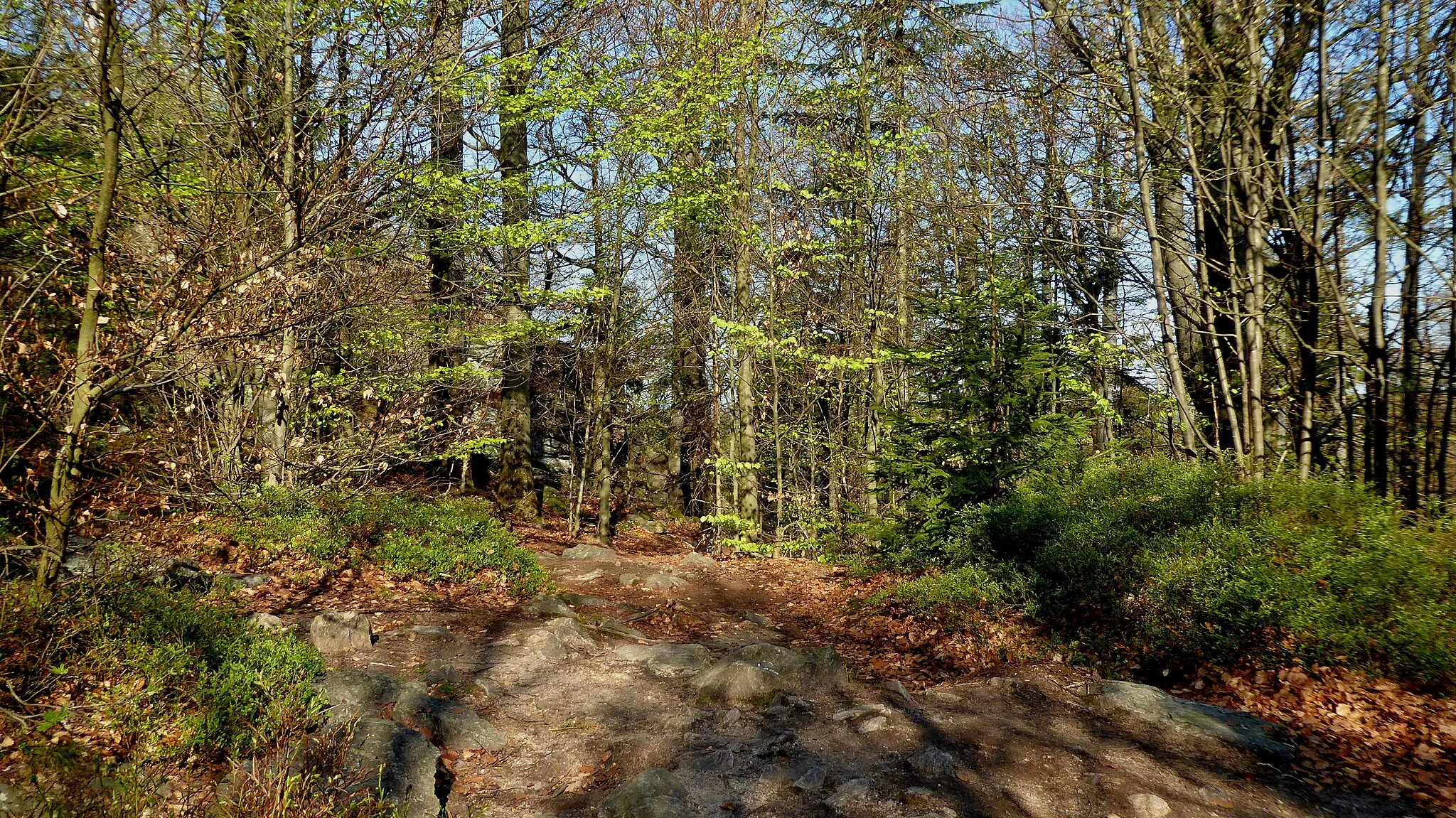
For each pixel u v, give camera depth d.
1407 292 9.87
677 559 18.44
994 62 15.95
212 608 7.05
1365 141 10.41
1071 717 6.89
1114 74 12.35
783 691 7.48
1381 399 9.73
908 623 10.25
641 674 8.15
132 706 4.99
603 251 17.80
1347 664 6.95
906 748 6.20
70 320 6.88
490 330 15.02
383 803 4.61
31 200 6.44
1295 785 5.62
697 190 16.78
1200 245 12.21
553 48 13.81
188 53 7.23
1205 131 12.18
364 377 12.78
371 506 12.38
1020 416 11.80
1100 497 10.59
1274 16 11.18
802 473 22.78
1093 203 16.22
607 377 20.14
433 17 9.45
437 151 12.34
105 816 4.14
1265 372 12.34
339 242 10.52
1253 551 8.10
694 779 5.56
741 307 18.16
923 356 13.23
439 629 8.93
